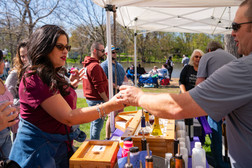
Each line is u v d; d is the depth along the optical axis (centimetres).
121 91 132
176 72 2080
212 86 99
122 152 169
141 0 283
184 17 548
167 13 530
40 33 134
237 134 109
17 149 133
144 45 2911
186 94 105
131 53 2878
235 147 113
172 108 106
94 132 323
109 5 279
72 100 155
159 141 175
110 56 297
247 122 102
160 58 3141
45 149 132
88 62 322
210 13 571
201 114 102
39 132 133
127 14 535
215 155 274
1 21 1441
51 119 134
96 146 156
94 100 326
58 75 154
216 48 290
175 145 155
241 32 107
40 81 126
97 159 132
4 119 115
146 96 119
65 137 142
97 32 1592
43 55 134
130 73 1201
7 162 132
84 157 137
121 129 262
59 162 143
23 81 129
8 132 213
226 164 253
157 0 325
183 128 200
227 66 100
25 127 134
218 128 268
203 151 158
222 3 364
